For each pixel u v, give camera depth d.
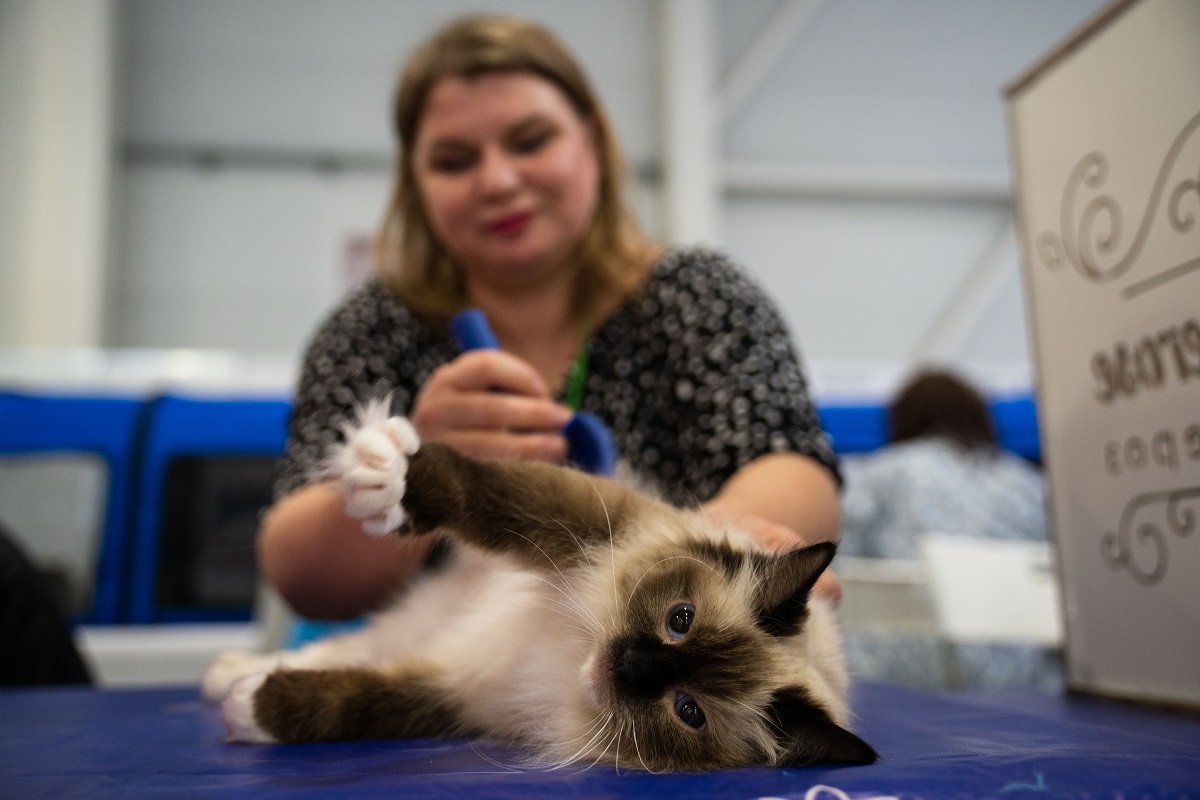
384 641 1.60
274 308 6.01
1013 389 3.87
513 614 1.32
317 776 0.85
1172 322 1.24
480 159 1.86
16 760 0.98
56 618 2.19
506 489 1.20
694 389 1.82
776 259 6.34
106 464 3.22
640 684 1.13
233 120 5.93
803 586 1.20
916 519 2.93
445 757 1.01
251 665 1.61
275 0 5.84
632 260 2.08
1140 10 1.26
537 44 1.89
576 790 0.77
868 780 0.79
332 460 1.18
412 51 2.09
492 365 1.42
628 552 1.27
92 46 5.46
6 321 5.39
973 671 2.65
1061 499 1.47
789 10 5.85
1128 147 1.30
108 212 5.74
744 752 1.07
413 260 2.15
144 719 1.35
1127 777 0.78
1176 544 1.26
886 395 3.69
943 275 6.44
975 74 6.06
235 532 3.24
